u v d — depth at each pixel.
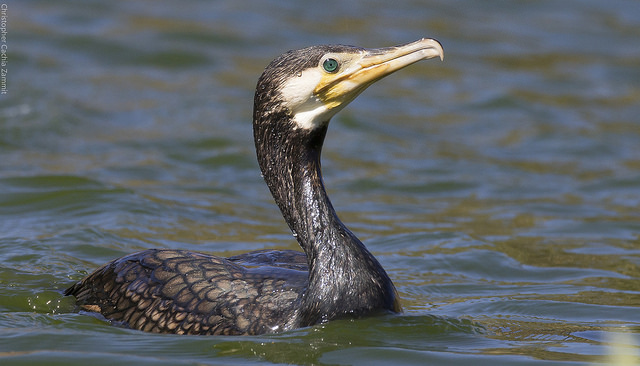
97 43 25.56
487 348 8.87
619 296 11.29
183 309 9.02
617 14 31.83
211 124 20.86
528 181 18.59
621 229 15.26
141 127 20.55
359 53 9.02
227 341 8.62
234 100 22.66
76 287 10.29
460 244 13.80
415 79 25.81
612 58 27.97
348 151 20.06
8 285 10.78
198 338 8.72
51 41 25.39
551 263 13.07
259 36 27.11
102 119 20.86
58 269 11.56
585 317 10.31
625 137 21.88
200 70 24.75
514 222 15.69
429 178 18.45
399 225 15.23
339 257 9.01
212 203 15.99
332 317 8.91
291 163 9.15
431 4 31.55
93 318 9.52
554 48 28.48
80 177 16.11
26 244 12.64
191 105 22.12
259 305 8.98
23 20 26.59
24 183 15.91
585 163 19.98
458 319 9.71
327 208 9.12
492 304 10.82
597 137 21.72
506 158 20.22
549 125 22.56
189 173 17.94
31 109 20.56
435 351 8.69
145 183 16.91
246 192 16.95
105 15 27.77
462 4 31.83
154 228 14.03
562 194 17.72
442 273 12.45
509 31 29.67
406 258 13.07
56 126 19.98
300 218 9.12
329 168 18.81
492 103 23.88
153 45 25.78
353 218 15.60
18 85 21.94
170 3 29.48
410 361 8.40
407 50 9.01
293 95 8.95
